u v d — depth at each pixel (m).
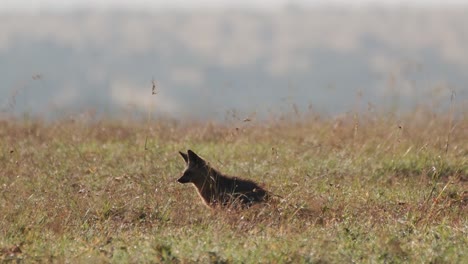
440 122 63.22
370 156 53.72
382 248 35.72
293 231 39.38
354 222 40.88
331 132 58.53
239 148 56.62
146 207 43.47
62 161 53.34
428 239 37.88
